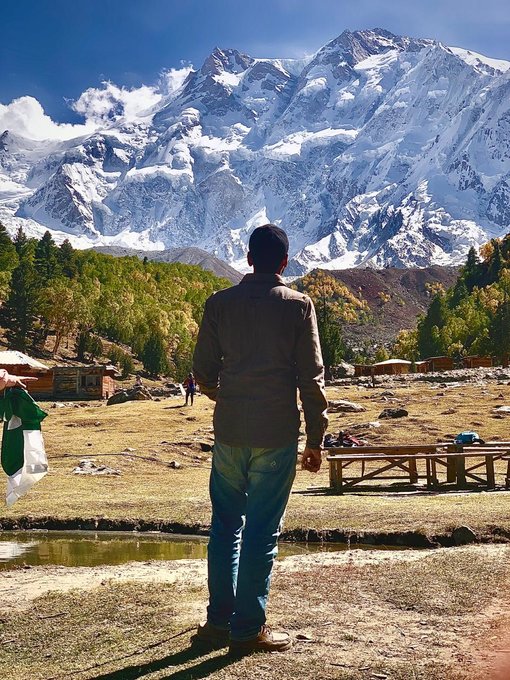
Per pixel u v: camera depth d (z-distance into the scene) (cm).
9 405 611
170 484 2194
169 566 1012
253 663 547
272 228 617
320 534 1379
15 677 557
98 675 548
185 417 4712
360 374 9412
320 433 596
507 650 551
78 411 5491
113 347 15038
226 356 601
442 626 630
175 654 582
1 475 2294
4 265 19862
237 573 605
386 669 522
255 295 596
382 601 723
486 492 1880
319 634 614
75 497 1884
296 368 602
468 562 889
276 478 586
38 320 16550
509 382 5816
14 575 972
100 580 903
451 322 17412
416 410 4378
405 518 1420
